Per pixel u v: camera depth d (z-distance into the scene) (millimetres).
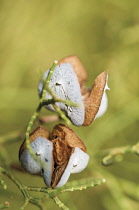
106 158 188
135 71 262
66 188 164
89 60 265
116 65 263
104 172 207
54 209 229
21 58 252
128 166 236
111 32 266
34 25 254
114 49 264
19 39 251
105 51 265
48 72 165
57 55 263
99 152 195
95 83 163
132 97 259
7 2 248
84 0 259
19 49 252
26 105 239
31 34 254
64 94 161
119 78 261
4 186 163
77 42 269
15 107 238
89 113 162
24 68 255
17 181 169
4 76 251
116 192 208
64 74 160
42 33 257
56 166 157
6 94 236
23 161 159
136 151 187
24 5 251
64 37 264
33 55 257
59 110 158
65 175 155
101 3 262
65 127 159
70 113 161
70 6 258
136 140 251
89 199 241
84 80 171
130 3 260
